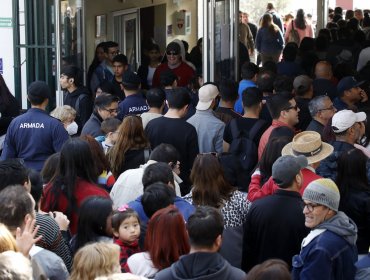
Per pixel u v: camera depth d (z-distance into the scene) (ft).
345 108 40.16
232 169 31.71
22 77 51.85
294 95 41.06
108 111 37.86
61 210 28.07
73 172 28.12
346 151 27.45
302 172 27.73
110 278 17.43
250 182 31.81
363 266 25.48
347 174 27.27
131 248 24.59
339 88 40.93
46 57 50.98
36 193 25.95
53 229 24.27
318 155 29.12
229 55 53.62
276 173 26.04
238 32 54.13
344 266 23.54
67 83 45.42
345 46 63.77
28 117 35.83
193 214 21.39
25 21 51.01
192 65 55.88
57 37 50.52
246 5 128.77
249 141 35.70
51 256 22.47
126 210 24.88
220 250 27.09
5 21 54.19
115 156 33.22
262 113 40.24
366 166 27.86
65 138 35.83
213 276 20.71
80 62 53.26
